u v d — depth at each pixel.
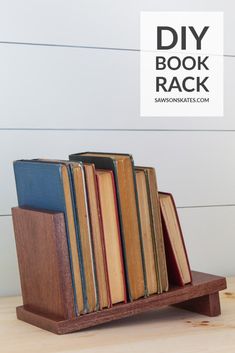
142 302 1.12
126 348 1.01
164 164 1.54
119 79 1.49
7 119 1.40
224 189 1.60
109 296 1.10
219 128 1.59
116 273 1.11
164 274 1.15
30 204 1.15
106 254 1.10
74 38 1.44
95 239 1.08
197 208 1.58
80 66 1.45
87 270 1.07
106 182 1.09
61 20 1.43
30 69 1.41
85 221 1.07
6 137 1.40
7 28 1.38
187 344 1.03
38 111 1.42
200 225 1.58
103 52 1.47
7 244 1.42
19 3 1.39
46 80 1.43
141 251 1.13
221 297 1.34
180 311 1.24
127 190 1.11
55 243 1.05
